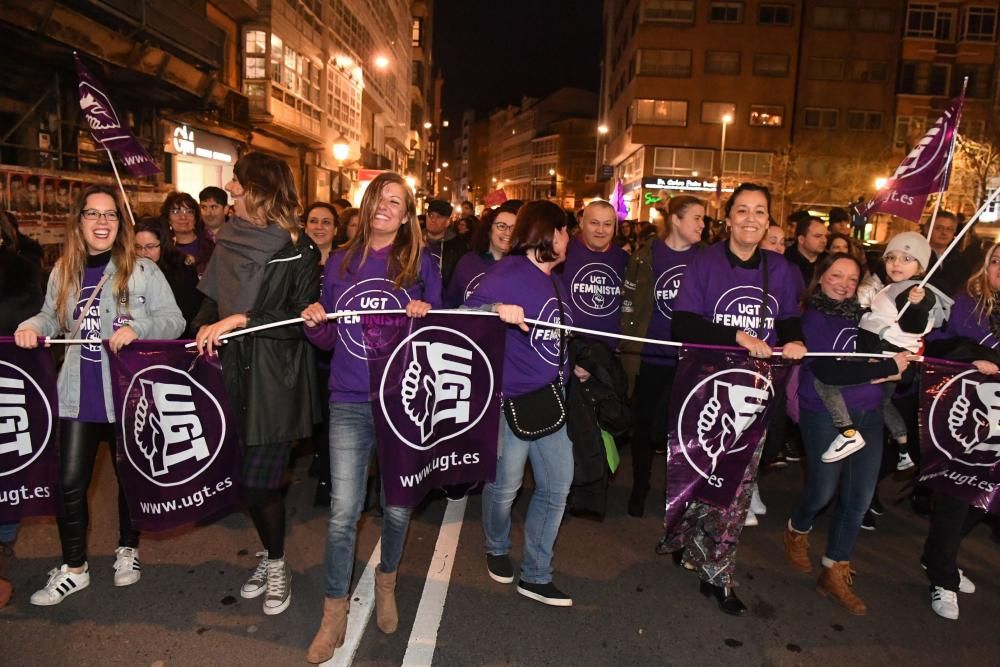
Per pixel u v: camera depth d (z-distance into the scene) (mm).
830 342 4074
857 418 4023
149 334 3738
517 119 118188
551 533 3934
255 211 3523
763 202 3863
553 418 3738
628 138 45844
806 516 4348
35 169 8883
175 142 16938
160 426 3590
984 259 4215
